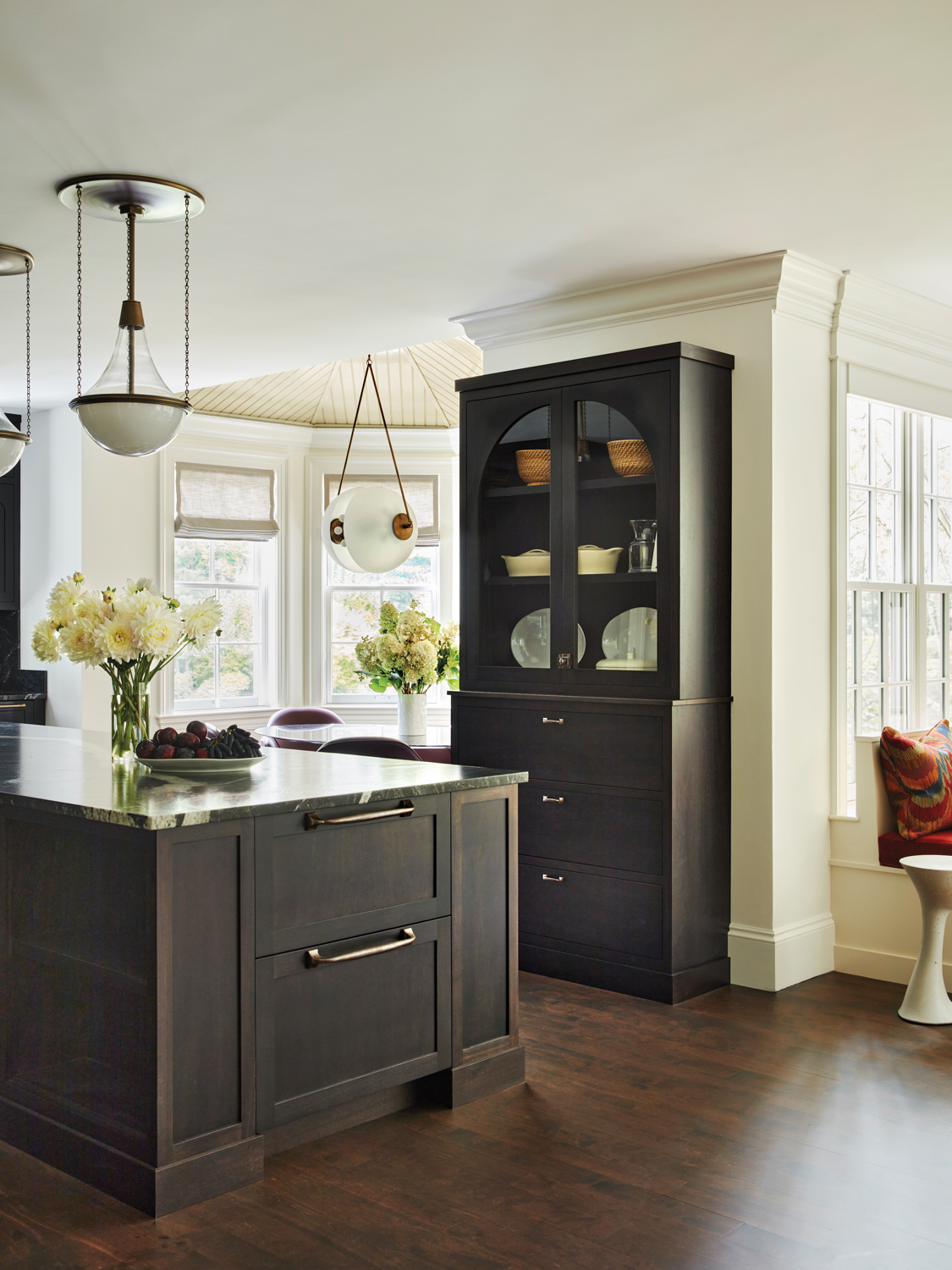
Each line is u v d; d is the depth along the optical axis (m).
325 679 7.42
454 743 4.70
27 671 7.08
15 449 3.73
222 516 7.07
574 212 3.67
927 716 5.38
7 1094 2.91
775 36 2.54
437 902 3.08
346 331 5.23
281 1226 2.43
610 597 4.25
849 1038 3.65
